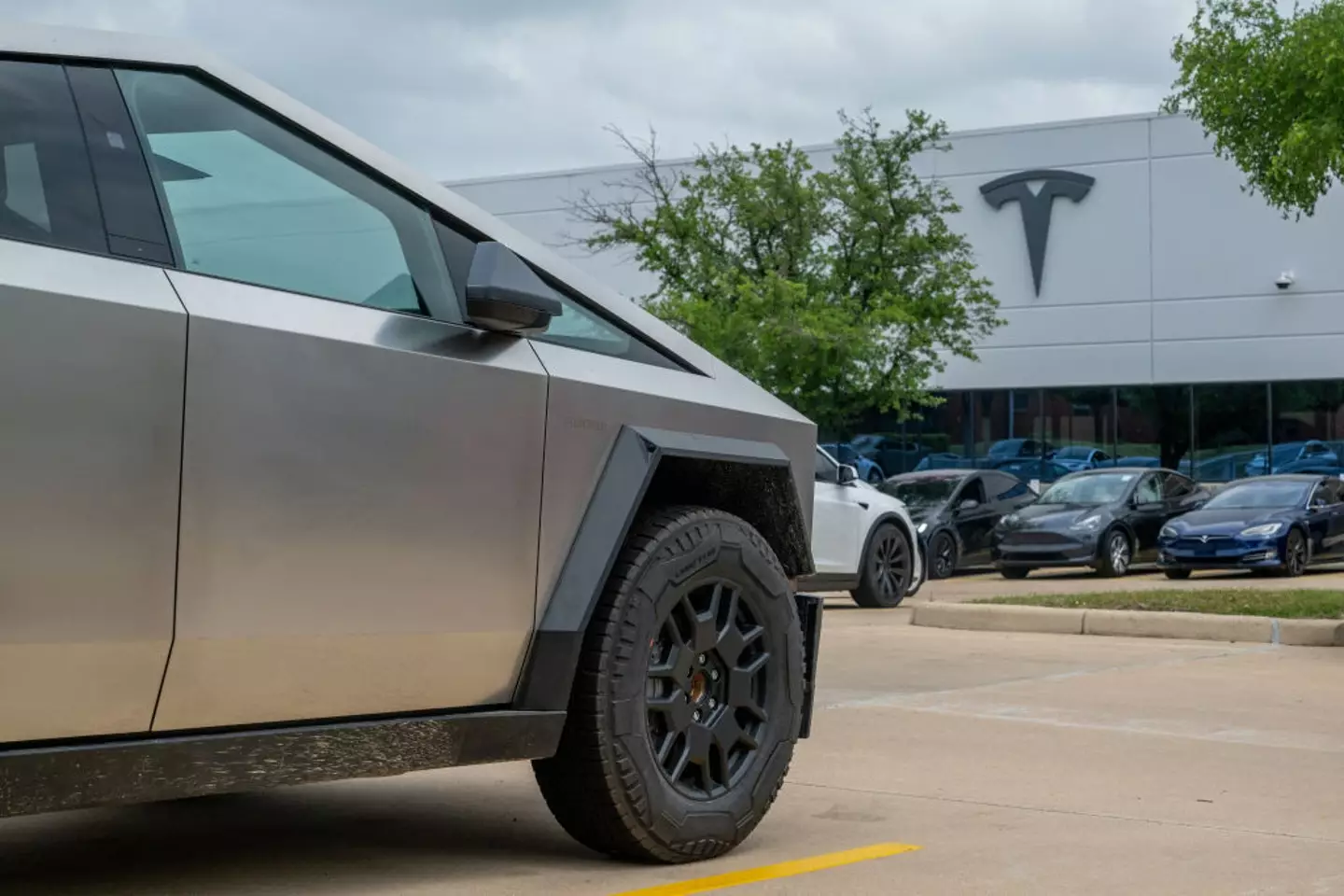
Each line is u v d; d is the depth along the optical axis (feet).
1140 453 106.42
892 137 91.97
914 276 91.35
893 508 47.60
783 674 13.16
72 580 8.89
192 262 9.95
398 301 11.29
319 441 10.23
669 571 12.16
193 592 9.50
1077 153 107.96
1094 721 21.59
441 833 13.58
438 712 11.31
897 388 88.79
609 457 12.28
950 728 20.95
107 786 9.22
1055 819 14.82
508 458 11.49
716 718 12.65
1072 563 63.72
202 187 10.26
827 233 92.84
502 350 11.70
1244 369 103.71
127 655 9.21
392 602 10.68
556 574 11.87
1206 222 104.68
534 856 12.71
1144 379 106.42
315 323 10.42
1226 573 67.67
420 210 11.90
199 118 10.48
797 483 13.99
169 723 9.61
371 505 10.53
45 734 8.98
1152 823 14.67
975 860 12.94
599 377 12.37
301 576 10.10
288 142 11.05
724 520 12.74
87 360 9.00
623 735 11.79
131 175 9.84
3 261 8.82
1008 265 110.01
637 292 123.24
